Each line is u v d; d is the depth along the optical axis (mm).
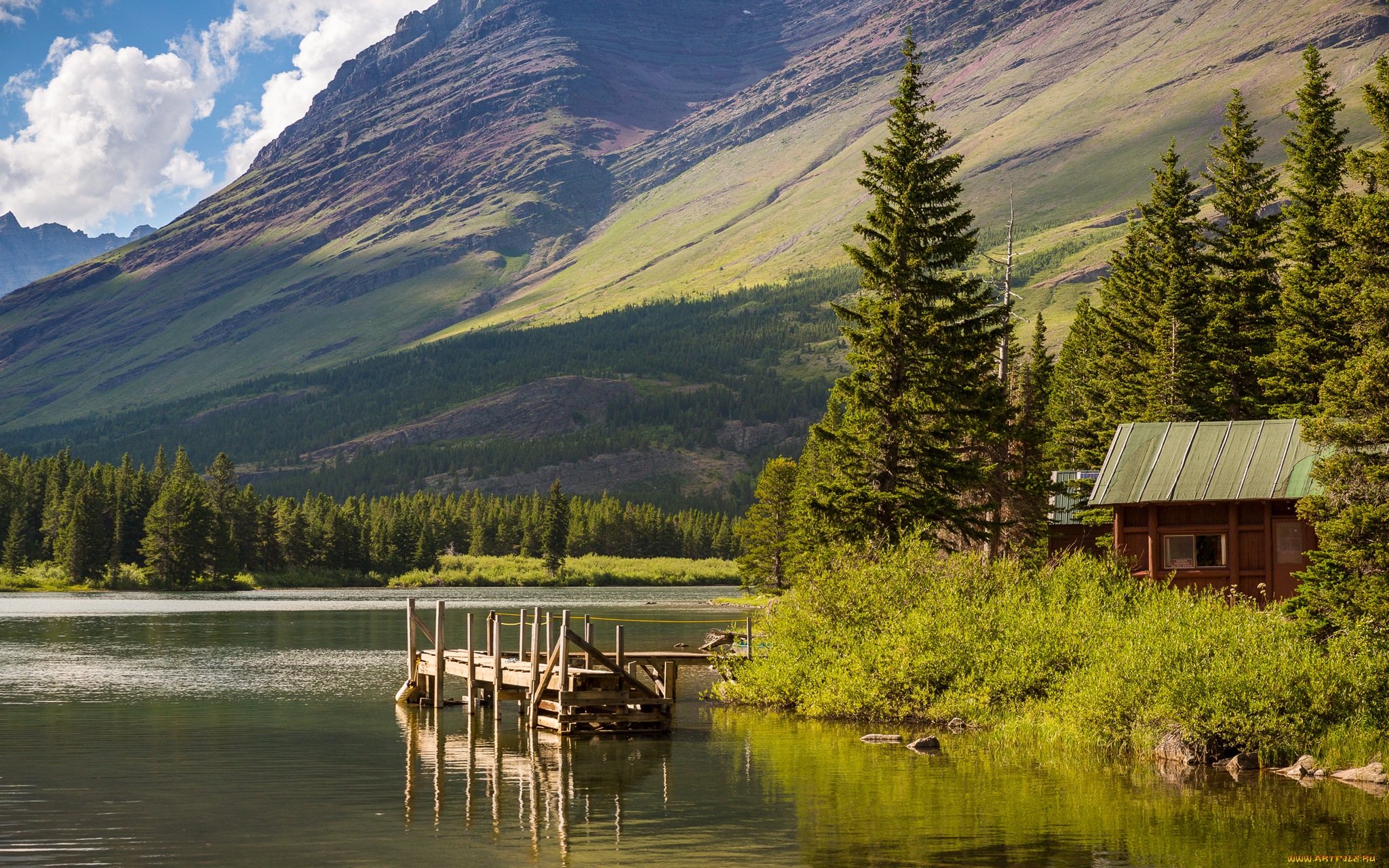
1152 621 27469
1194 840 18094
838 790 22250
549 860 17266
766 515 103062
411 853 17703
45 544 177375
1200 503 35562
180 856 17547
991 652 30375
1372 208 30359
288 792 22562
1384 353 25578
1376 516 25156
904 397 40188
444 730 31297
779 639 35719
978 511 41125
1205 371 50094
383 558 191000
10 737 30062
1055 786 22328
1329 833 18359
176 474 190250
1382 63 31594
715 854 17531
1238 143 51594
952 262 42375
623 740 29016
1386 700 24078
